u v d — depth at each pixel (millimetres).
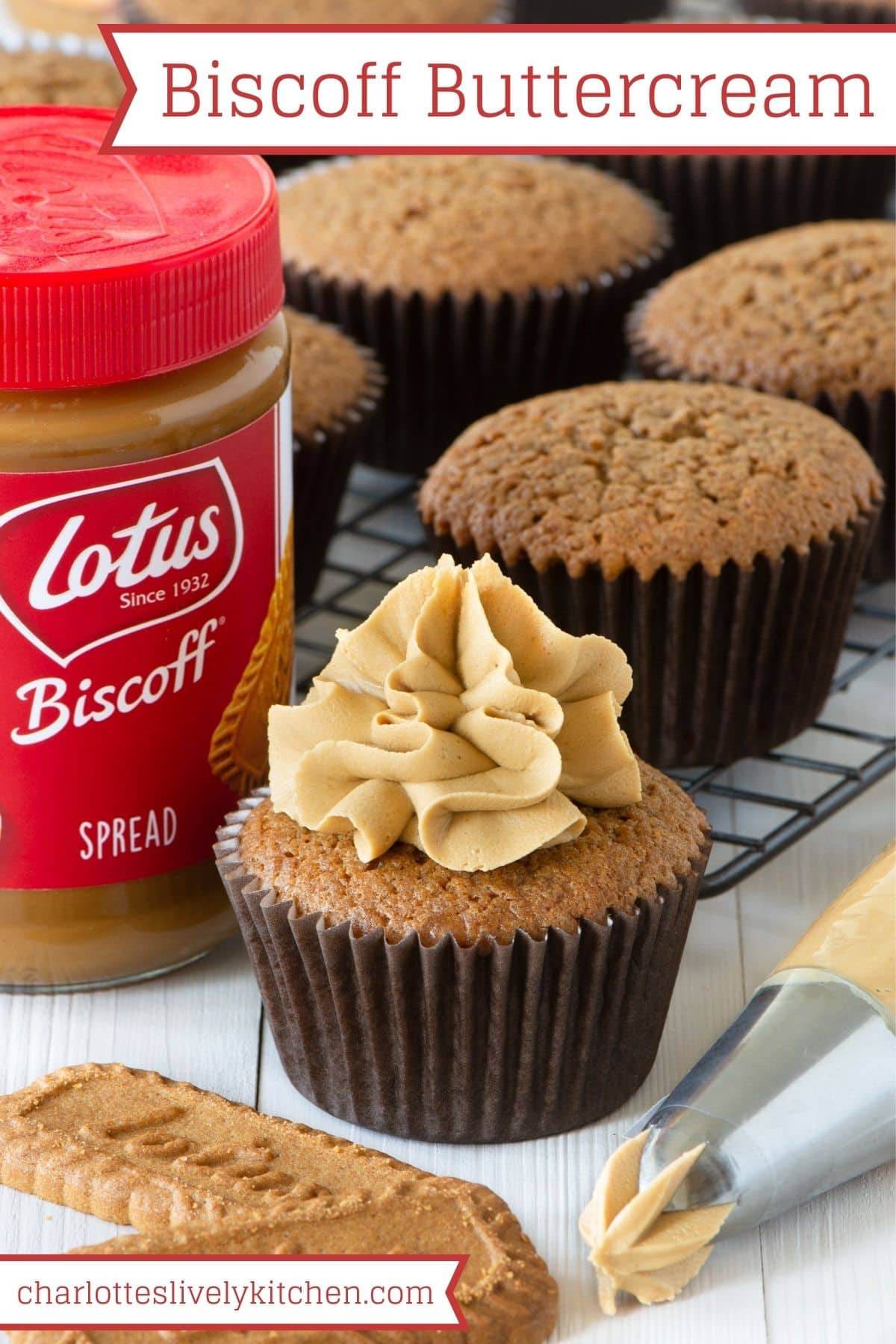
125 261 550
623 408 665
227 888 571
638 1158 551
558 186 770
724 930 622
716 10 1024
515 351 749
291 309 741
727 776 667
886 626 716
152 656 574
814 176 819
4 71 769
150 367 556
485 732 559
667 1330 541
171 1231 545
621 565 631
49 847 580
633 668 645
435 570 570
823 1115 553
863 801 659
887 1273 550
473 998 556
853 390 695
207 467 569
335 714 568
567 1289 547
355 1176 559
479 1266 542
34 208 571
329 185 771
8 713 569
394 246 742
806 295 712
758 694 652
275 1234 545
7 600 562
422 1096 568
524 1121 571
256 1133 568
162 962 602
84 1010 599
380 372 733
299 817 564
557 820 556
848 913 579
